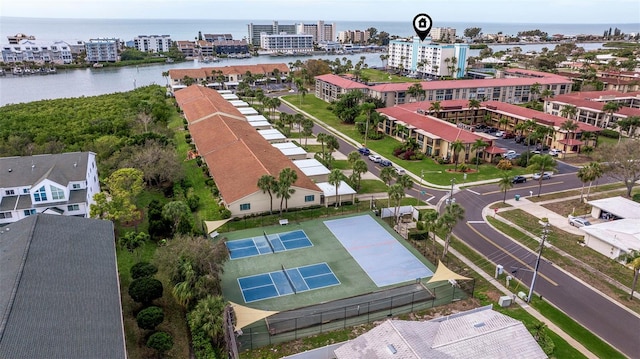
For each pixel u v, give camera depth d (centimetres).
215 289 4953
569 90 17512
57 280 4066
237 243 6525
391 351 3731
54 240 4747
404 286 5541
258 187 7362
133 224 6906
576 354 4428
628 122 12144
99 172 8431
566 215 7675
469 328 4069
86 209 6712
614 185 9150
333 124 13962
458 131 10750
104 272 4497
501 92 16512
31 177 6731
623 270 5997
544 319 4959
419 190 8688
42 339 3284
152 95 16425
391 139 12388
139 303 5006
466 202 8150
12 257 4284
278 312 4712
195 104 14250
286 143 10844
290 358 4119
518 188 8900
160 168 8112
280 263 6009
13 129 10975
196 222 7056
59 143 9562
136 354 4266
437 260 6150
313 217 7425
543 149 11475
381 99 15300
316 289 5441
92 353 3344
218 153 9494
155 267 5175
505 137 12719
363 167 8038
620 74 19475
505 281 5703
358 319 4922
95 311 3844
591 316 5041
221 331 4300
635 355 4444
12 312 3428
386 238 6744
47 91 19738
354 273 5806
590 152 10994
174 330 4625
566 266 6075
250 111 14500
